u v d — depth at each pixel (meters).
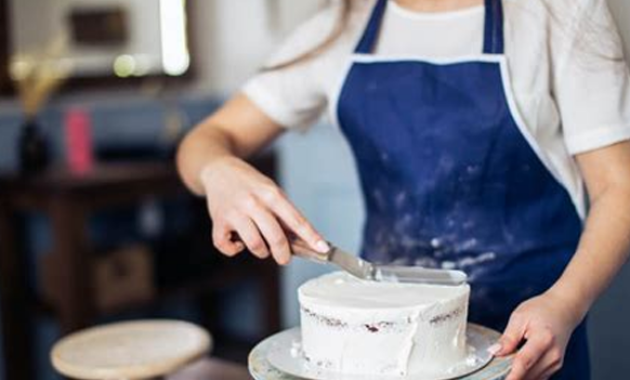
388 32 1.20
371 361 0.91
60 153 2.79
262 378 0.91
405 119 1.16
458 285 0.97
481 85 1.10
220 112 1.32
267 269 3.05
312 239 0.98
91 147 2.80
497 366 0.90
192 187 1.17
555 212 1.13
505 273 1.13
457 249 1.15
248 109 1.29
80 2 2.78
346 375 0.90
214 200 1.06
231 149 1.24
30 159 2.62
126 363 1.37
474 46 1.13
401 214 1.19
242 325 3.30
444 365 0.92
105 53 2.87
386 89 1.17
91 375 1.35
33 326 2.73
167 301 2.86
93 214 2.88
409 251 1.19
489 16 1.12
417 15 1.18
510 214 1.13
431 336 0.90
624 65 1.06
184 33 3.09
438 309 0.90
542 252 1.13
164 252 2.88
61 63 2.74
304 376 0.90
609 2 1.20
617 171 1.02
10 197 2.51
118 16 2.89
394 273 1.00
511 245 1.13
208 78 3.20
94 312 2.51
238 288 3.28
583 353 1.17
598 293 0.97
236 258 3.02
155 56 3.02
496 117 1.09
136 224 3.02
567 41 1.06
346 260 0.99
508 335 0.91
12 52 2.62
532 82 1.08
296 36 1.30
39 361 2.78
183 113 3.12
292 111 1.29
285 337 1.03
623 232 0.99
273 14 3.02
